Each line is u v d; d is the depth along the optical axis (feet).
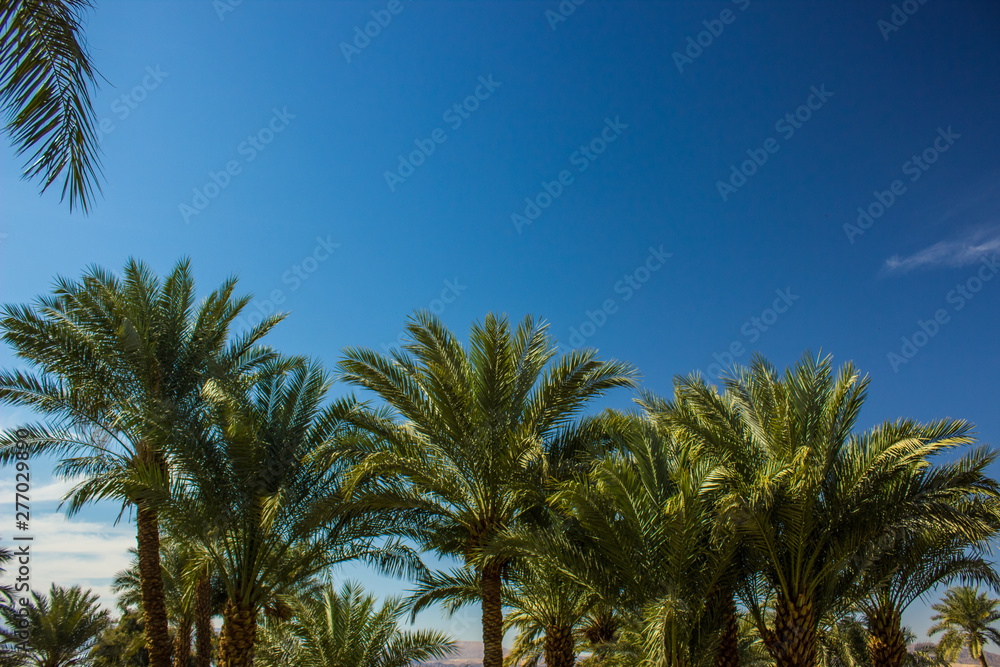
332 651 51.03
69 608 81.76
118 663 98.07
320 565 43.55
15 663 75.46
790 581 36.04
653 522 34.35
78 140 16.76
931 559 41.27
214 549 40.63
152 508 39.45
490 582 39.75
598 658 51.34
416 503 39.06
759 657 48.26
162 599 43.70
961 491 35.04
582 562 34.83
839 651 59.16
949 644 111.65
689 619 34.53
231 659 39.40
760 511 33.30
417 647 52.03
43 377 41.70
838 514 35.22
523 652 62.13
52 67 16.40
